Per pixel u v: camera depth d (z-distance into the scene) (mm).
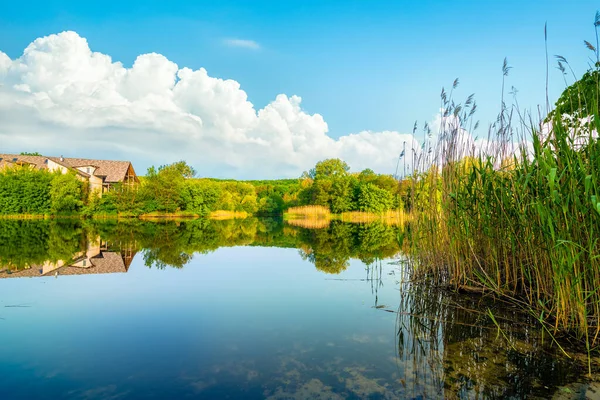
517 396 2393
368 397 2387
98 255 8992
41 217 30188
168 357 3025
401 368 2838
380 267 7656
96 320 4016
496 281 5133
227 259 8758
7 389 2459
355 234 16453
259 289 5613
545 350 3172
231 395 2410
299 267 7645
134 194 33812
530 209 3967
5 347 3217
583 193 3254
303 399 2357
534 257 4023
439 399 2361
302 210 43688
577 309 3412
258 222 30250
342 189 43781
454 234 5426
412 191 6430
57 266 7406
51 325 3834
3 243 11070
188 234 15875
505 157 5062
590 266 3311
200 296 5160
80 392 2426
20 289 5488
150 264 7891
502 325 3863
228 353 3125
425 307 4590
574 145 3389
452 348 3246
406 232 6668
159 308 4523
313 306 4656
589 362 2746
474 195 4891
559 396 2402
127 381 2592
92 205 31625
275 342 3385
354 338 3506
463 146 5723
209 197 39500
